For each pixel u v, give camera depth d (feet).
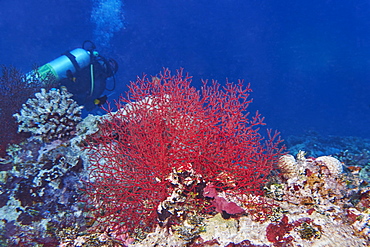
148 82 12.41
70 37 175.22
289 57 181.37
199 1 186.09
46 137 13.17
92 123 14.47
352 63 163.94
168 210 8.75
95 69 33.42
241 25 199.93
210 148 9.16
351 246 7.73
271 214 8.91
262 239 8.34
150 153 9.65
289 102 141.59
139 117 12.05
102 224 9.97
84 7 163.73
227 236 8.48
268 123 99.09
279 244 8.18
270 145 10.61
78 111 14.85
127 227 9.58
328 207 9.14
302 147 39.04
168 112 10.94
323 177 10.02
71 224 10.30
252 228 8.63
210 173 9.41
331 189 9.69
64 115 13.85
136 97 12.24
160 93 11.59
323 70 168.35
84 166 12.56
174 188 9.00
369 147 35.60
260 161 9.55
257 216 8.91
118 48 185.06
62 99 14.55
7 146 12.49
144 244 8.86
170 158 9.11
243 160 9.35
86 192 10.77
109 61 35.63
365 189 9.41
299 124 98.73
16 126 13.84
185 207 8.95
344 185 9.88
